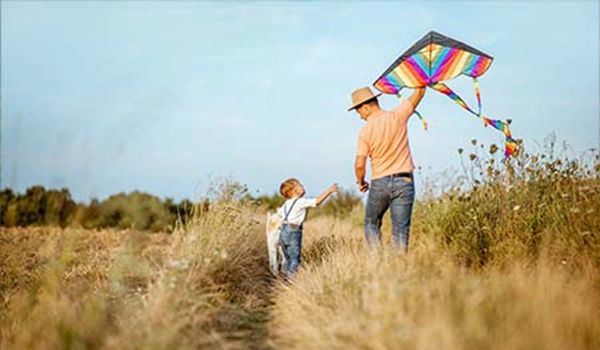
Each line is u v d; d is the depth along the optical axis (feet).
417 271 17.44
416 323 14.70
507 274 19.10
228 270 22.97
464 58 22.47
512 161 25.07
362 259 20.35
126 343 14.32
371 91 23.26
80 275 24.38
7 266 25.36
